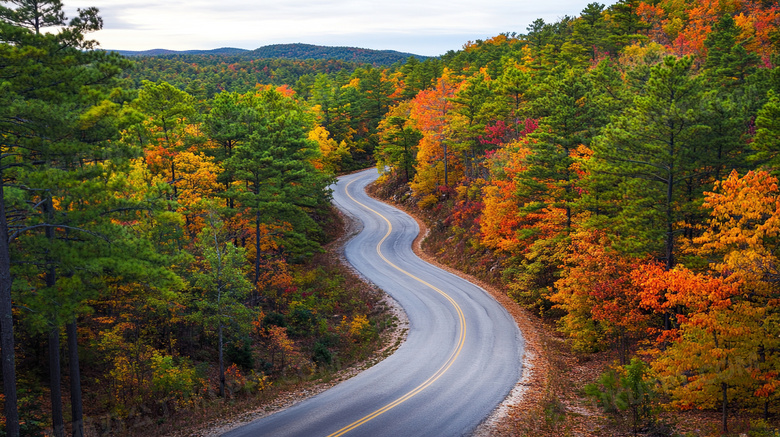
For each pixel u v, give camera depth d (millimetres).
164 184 16344
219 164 35656
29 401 18141
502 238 38125
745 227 15609
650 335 21844
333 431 16297
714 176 22422
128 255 14703
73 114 13203
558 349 26109
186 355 25312
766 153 19062
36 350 22188
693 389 16062
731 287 14711
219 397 21359
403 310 33875
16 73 12703
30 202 14695
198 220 33250
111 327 22891
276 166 34750
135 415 18922
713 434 14680
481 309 33156
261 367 25406
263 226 36594
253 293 33969
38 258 14516
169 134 33438
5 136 13445
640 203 21641
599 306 21734
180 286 15359
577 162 28938
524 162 33844
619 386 16547
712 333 15281
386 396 19734
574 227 29906
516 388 20391
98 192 13977
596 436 15148
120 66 14734
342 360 26484
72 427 16797
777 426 14805
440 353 25562
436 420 17172
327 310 35000
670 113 19531
